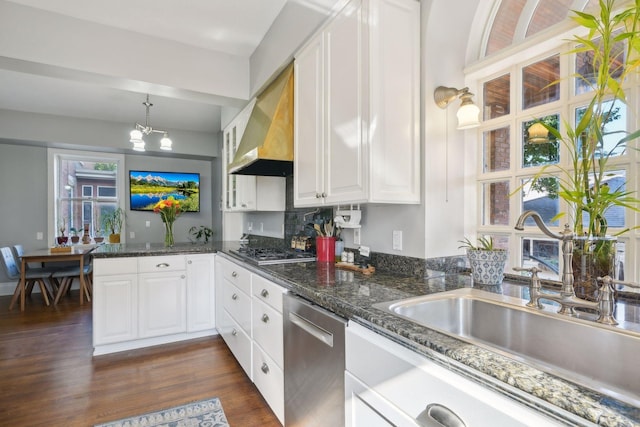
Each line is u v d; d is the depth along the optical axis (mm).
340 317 1269
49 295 4836
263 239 3672
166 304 3000
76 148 5191
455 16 1738
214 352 2822
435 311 1287
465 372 762
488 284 1545
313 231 2660
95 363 2611
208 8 2404
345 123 1690
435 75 1720
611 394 593
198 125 5340
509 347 1180
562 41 1486
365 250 2059
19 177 5027
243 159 2455
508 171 1736
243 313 2355
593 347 965
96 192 5562
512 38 1736
